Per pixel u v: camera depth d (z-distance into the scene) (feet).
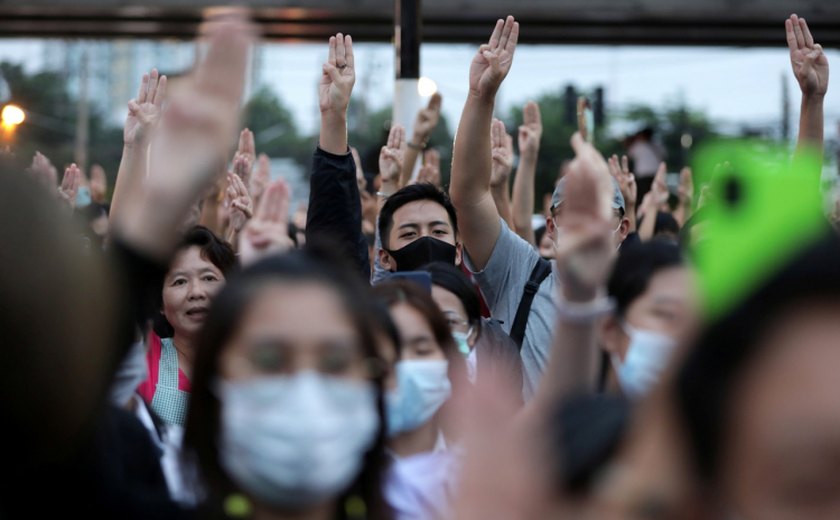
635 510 5.01
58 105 183.01
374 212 34.19
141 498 8.51
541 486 5.40
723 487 4.59
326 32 65.92
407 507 10.93
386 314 10.08
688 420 4.62
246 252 9.42
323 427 7.71
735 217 4.70
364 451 8.44
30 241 6.58
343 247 18.13
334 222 18.24
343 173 18.33
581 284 7.20
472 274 20.47
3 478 7.12
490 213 20.03
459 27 65.10
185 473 8.78
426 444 12.56
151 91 18.26
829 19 61.72
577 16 61.82
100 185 42.09
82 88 151.53
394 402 11.43
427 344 12.64
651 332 10.30
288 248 9.39
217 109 7.83
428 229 20.44
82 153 150.20
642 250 10.61
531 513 5.34
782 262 4.47
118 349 7.53
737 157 5.00
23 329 6.44
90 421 7.23
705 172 5.31
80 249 6.88
